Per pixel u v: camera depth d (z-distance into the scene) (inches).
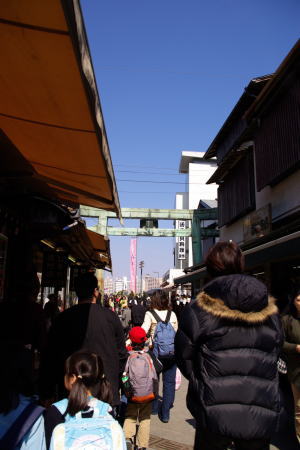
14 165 132.6
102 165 135.2
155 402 235.9
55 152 136.7
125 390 166.1
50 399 118.7
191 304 91.2
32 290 129.0
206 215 984.9
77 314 124.8
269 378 84.4
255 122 478.9
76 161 139.3
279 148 422.9
